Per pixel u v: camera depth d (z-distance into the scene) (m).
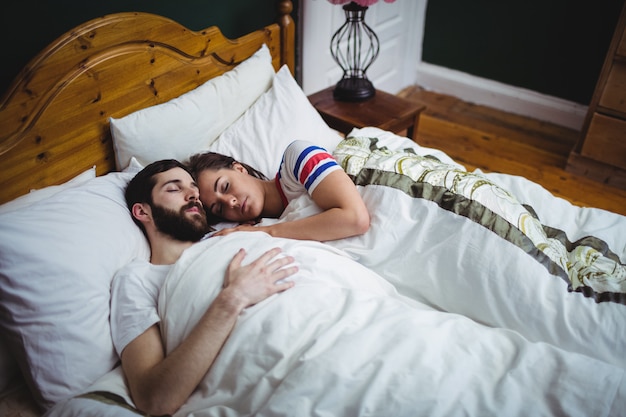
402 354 0.93
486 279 1.12
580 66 2.78
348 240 1.29
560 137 2.88
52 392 1.02
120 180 1.35
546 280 1.11
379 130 1.75
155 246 1.26
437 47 3.31
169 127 1.50
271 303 1.02
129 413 0.92
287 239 1.20
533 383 0.91
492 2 2.93
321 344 0.95
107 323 1.08
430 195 1.23
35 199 1.23
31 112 1.25
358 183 1.33
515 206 1.22
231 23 2.02
